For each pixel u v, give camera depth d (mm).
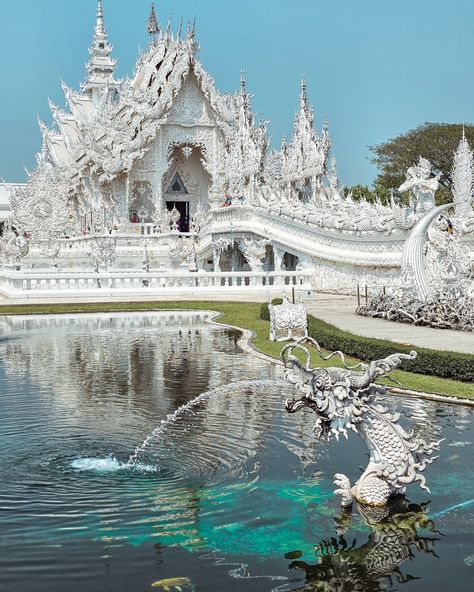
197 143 60156
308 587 5781
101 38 84062
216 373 14844
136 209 62594
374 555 6324
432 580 5891
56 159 78125
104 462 8859
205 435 9992
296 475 8320
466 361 13133
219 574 5980
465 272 26141
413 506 7395
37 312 28016
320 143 50969
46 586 5773
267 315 24625
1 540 6609
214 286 36594
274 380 13922
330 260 37406
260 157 48594
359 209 38375
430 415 10930
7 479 8258
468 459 8805
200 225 54250
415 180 32562
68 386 13531
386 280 34469
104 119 61500
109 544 6535
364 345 15531
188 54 58062
